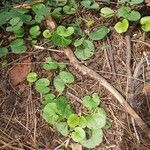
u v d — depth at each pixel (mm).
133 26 377
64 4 398
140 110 326
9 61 371
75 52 361
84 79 350
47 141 322
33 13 403
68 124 318
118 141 316
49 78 354
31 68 364
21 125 334
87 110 331
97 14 394
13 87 354
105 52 365
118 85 343
